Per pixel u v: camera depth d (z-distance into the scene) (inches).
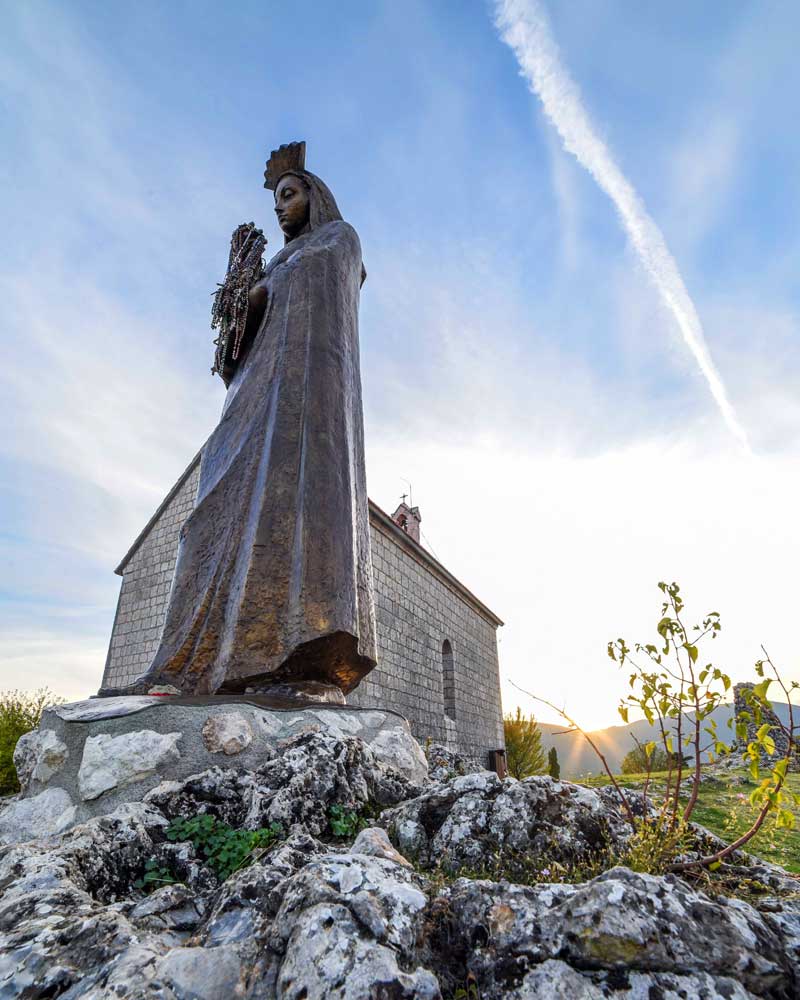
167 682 175.3
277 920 64.6
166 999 56.9
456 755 231.0
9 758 487.2
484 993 60.0
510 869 92.8
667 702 92.3
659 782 357.7
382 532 634.2
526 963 60.2
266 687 168.1
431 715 681.6
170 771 129.0
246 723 140.9
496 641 1056.8
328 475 190.7
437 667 729.6
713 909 62.3
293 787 119.3
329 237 242.8
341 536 184.9
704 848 93.7
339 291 228.4
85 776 127.0
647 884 64.2
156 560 661.3
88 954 64.6
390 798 137.9
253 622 171.6
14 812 127.0
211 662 177.0
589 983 58.1
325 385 205.0
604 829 95.3
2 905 75.2
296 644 165.9
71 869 85.8
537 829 97.1
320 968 56.4
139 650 625.3
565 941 60.6
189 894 83.0
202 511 201.2
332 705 161.8
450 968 63.1
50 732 139.9
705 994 56.5
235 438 210.4
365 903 62.7
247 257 243.6
